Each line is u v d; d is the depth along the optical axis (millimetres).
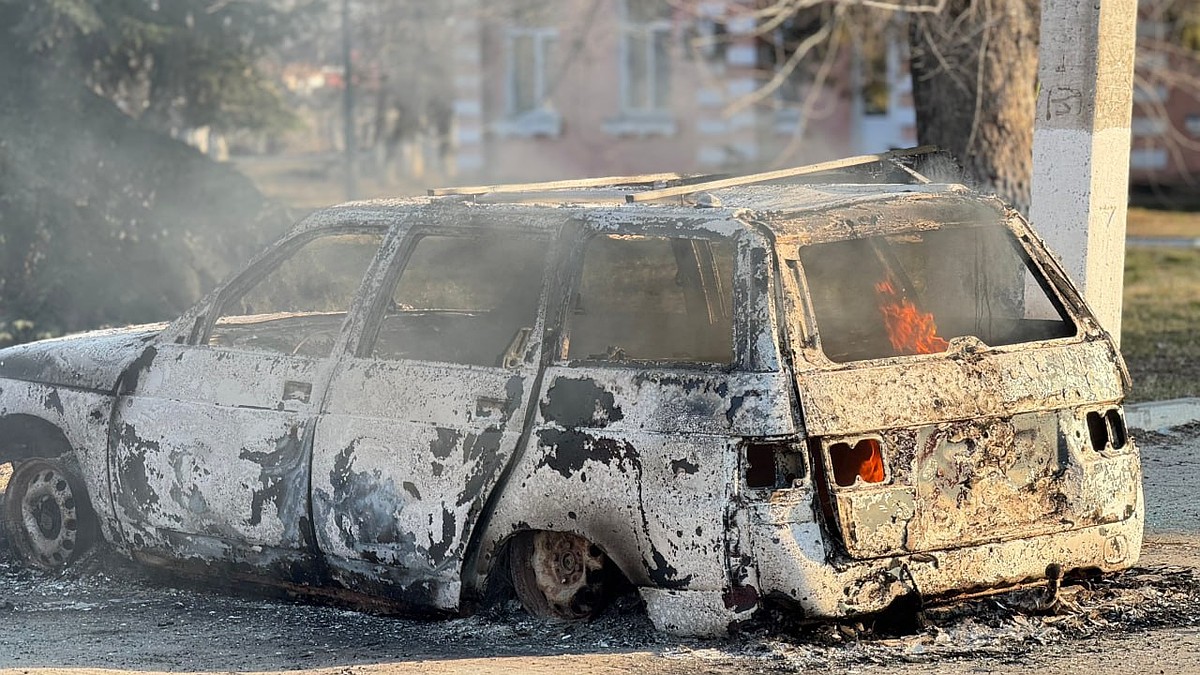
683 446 7500
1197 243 35062
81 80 21188
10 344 17875
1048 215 12031
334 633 8555
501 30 42906
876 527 7480
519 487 7988
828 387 7457
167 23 22297
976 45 18156
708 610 7531
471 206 8641
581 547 8148
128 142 19609
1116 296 12070
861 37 37531
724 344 9914
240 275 9445
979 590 7801
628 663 7594
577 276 8148
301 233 9305
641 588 7727
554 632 8203
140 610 9273
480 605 8414
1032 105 18250
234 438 8984
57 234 18734
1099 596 8586
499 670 7625
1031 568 7891
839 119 44062
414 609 8438
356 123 50281
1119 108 11898
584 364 7941
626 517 7676
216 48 22781
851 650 7648
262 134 25438
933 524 7613
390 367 8539
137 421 9438
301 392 8797
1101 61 11734
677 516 7516
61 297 18250
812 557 7363
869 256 9273
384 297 8750
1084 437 8078
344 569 8656
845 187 8742
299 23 23500
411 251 8820
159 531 9398
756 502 7367
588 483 7773
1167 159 48125
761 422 7355
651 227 7977
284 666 7988
